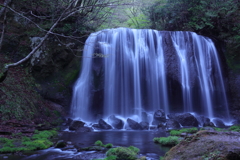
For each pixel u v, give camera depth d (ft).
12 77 41.04
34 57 46.34
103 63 48.55
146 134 31.40
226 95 52.70
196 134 12.25
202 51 53.06
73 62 50.49
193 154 10.50
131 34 50.70
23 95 38.42
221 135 11.73
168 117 43.83
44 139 23.43
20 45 47.32
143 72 49.37
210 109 50.49
